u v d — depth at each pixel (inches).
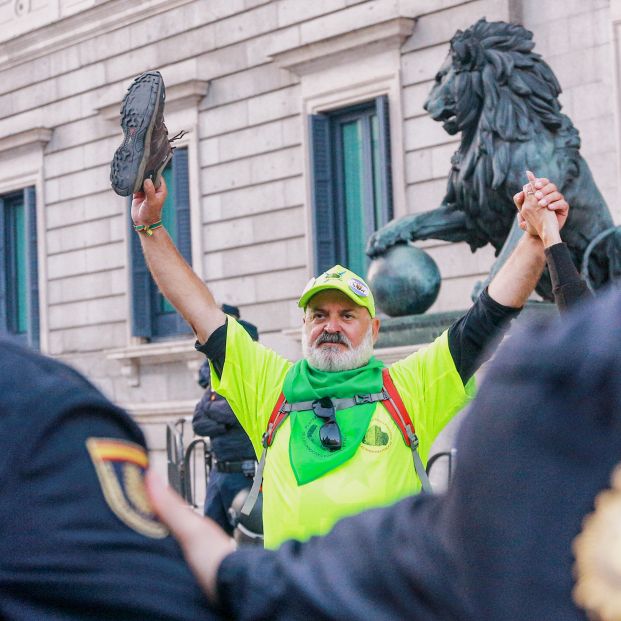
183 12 788.6
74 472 64.0
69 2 873.5
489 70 419.2
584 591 51.7
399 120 659.4
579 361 53.1
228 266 758.5
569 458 52.9
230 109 759.1
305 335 184.5
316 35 701.3
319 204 701.3
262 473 181.8
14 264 936.9
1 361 67.1
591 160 585.9
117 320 840.3
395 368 181.8
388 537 60.9
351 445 174.4
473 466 54.6
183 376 779.4
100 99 852.6
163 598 63.8
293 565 63.8
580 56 590.9
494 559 53.5
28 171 906.1
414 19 652.1
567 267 165.2
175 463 542.3
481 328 174.2
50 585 62.2
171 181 809.5
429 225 453.4
